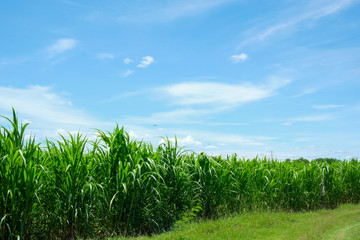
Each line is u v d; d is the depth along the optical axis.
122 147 7.37
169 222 8.05
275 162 13.24
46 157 6.70
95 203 6.75
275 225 8.51
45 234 6.24
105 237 6.80
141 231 7.43
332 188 14.21
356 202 15.41
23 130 5.78
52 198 6.32
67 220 6.27
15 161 5.54
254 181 11.34
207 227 7.48
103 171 7.19
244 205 10.62
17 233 5.55
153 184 7.82
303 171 13.38
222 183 9.72
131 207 7.07
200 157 9.74
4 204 5.45
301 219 9.74
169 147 8.86
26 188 5.61
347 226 8.79
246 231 7.49
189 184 8.91
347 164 15.80
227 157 11.11
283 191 12.34
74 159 6.40
